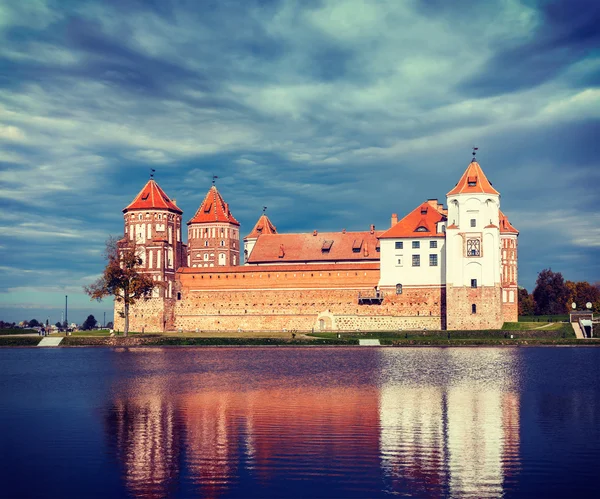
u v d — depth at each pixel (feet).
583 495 111.96
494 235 470.80
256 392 215.92
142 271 526.98
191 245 605.31
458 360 320.50
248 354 372.58
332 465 127.13
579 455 133.59
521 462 128.98
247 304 518.78
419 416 171.32
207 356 361.30
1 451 138.21
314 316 505.25
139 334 491.72
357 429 156.04
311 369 285.43
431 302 489.67
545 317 577.02
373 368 286.46
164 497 111.86
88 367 303.48
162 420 167.94
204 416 172.86
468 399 198.59
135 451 137.49
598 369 277.64
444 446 140.36
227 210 619.26
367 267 499.92
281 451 136.77
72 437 149.79
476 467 126.11
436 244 491.31
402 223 504.43
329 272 505.25
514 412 176.76
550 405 187.62
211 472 123.75
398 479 119.44
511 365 295.48
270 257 555.69
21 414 177.68
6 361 338.34
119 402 197.06
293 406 187.32
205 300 528.22
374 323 497.05
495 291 468.75
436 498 110.83
